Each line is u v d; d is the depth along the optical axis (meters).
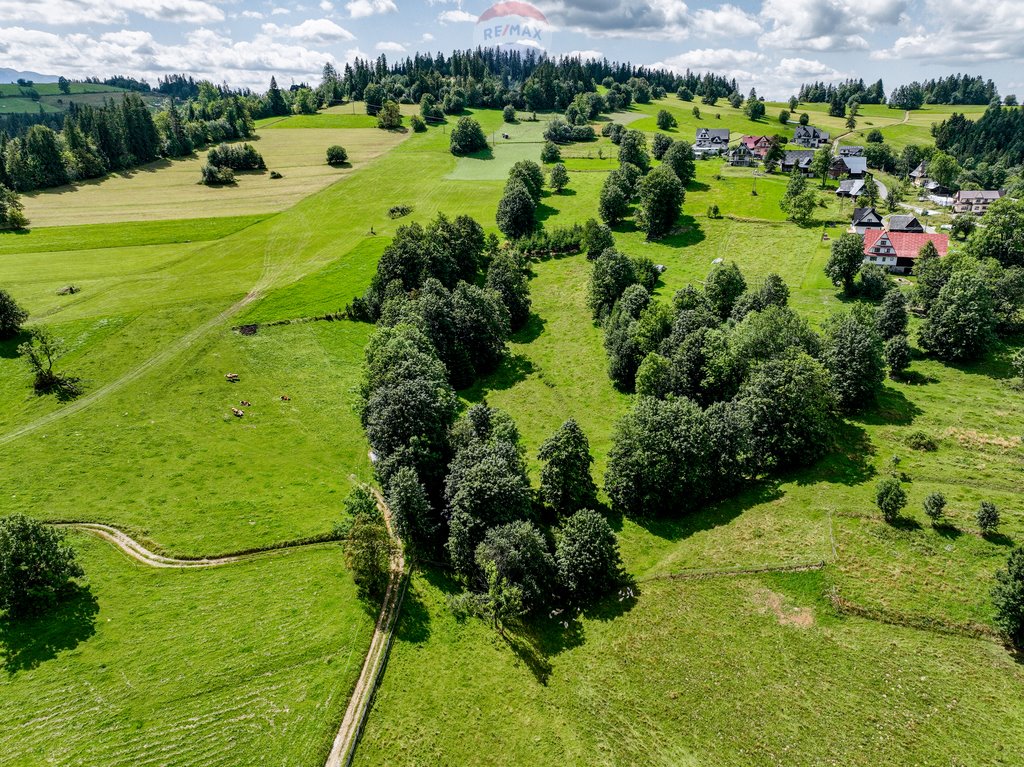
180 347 95.12
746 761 41.19
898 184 189.00
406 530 59.22
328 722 44.25
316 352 98.81
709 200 166.50
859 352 76.50
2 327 90.06
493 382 99.12
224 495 66.44
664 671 47.88
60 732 42.78
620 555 61.28
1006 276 94.75
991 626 47.31
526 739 44.03
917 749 40.47
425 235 122.12
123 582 54.94
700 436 66.06
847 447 70.81
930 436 71.56
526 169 174.38
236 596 54.19
